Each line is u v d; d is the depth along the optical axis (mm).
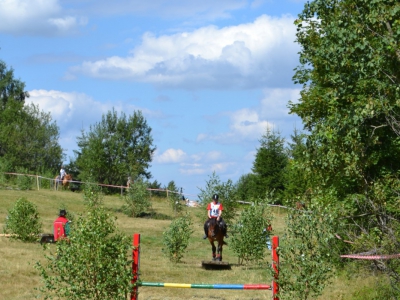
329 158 13023
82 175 57250
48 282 10656
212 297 14836
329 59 12992
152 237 27750
